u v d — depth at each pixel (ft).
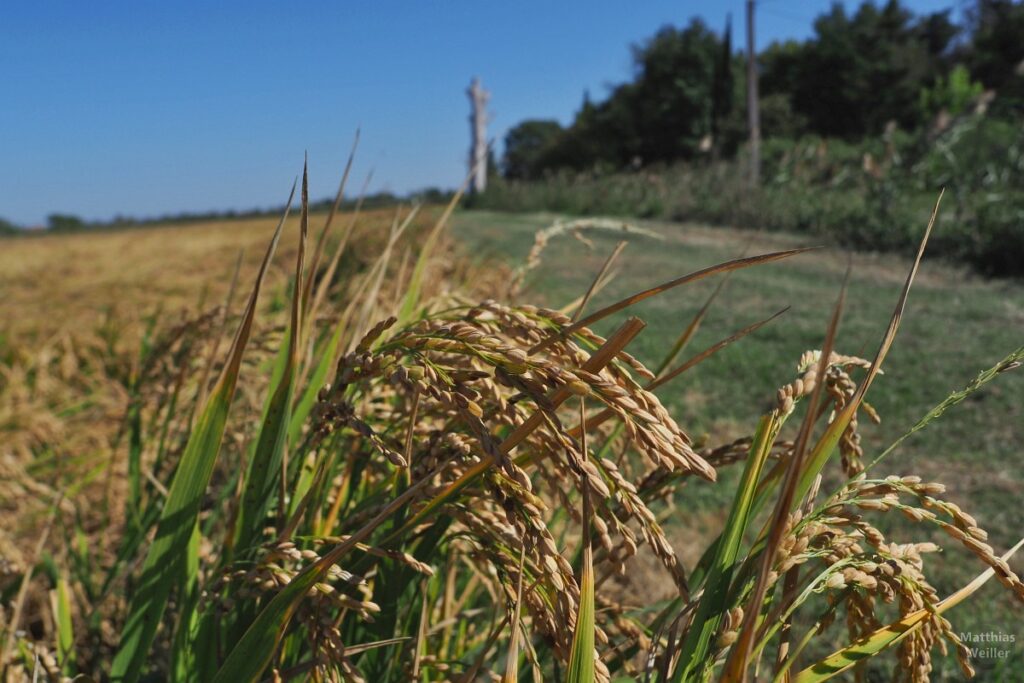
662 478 3.98
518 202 101.30
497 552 3.45
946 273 41.27
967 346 24.40
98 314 27.66
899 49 153.99
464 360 3.79
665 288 2.66
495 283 12.07
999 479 14.53
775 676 3.00
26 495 9.50
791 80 159.43
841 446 3.43
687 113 161.07
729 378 21.95
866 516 12.82
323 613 3.32
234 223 195.93
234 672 3.25
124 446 10.01
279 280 15.57
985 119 68.13
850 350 24.36
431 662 4.09
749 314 30.96
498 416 3.24
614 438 5.13
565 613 2.71
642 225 70.49
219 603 3.64
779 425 2.90
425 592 3.85
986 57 134.92
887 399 19.51
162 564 3.71
